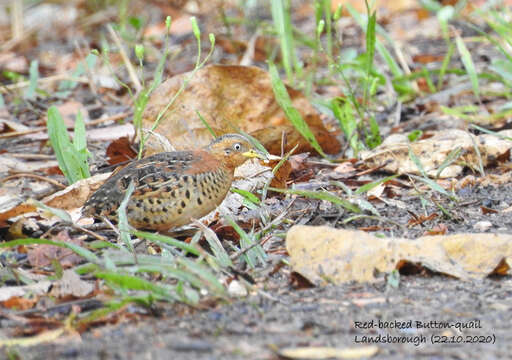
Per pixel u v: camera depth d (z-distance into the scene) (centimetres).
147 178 876
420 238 796
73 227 875
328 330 651
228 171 922
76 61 1998
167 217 873
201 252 753
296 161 1159
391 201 1034
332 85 1680
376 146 1275
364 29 1538
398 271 773
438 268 758
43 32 2306
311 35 2161
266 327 656
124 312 687
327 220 959
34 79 1591
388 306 704
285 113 1163
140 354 602
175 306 703
